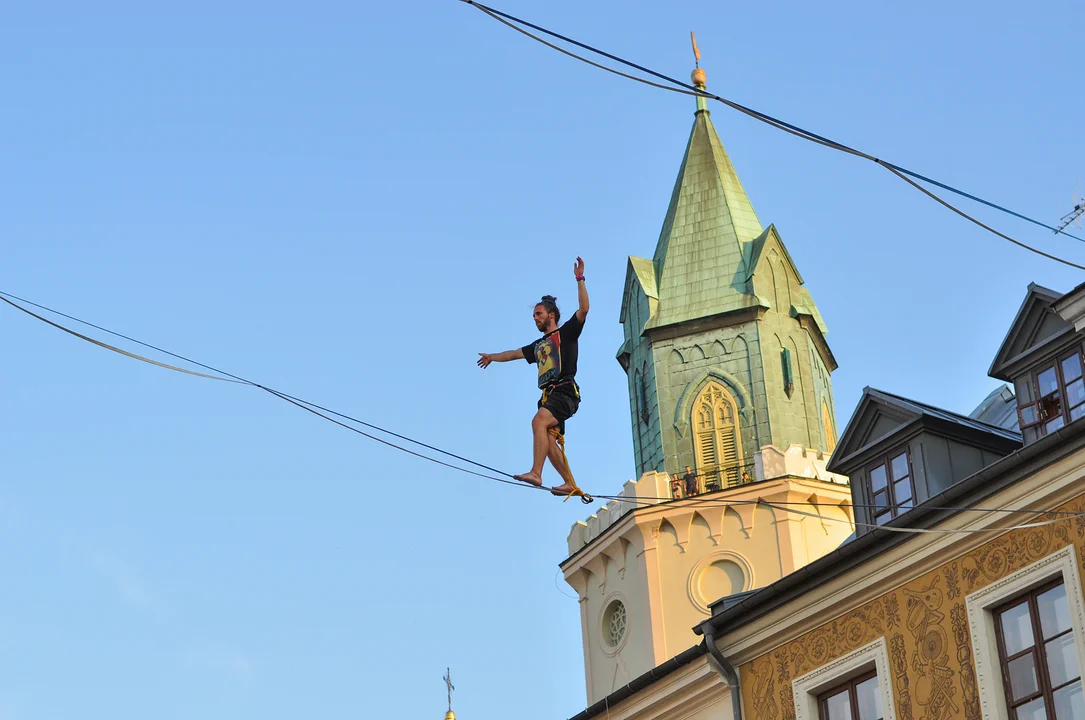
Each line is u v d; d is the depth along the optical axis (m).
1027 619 30.77
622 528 58.16
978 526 31.81
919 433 36.72
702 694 37.22
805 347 63.94
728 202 66.75
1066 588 30.06
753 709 35.69
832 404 65.56
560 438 25.50
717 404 61.91
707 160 68.62
